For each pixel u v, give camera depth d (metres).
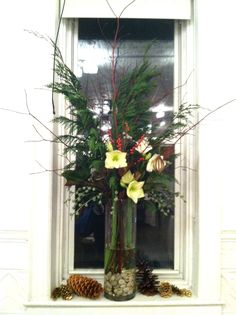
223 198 1.35
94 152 1.15
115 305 1.26
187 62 1.47
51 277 1.34
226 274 1.34
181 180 1.46
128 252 1.25
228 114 1.35
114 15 1.38
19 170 1.33
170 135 1.23
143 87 1.20
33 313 1.28
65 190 1.43
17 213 1.32
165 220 1.49
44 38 1.32
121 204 1.21
